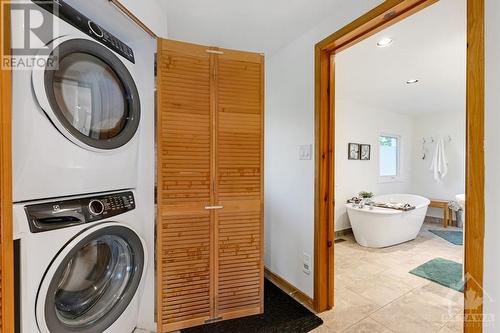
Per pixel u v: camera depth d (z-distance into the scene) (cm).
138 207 152
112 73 134
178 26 194
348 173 416
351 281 238
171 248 159
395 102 420
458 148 464
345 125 411
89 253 125
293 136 217
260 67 178
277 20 185
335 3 164
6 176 62
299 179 210
